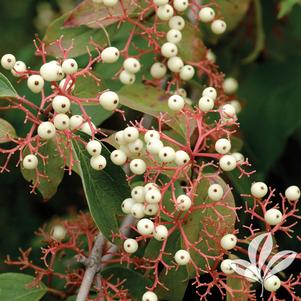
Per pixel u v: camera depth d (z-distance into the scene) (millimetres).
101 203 463
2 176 697
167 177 483
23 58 657
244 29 616
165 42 526
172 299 477
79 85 485
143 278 490
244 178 520
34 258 634
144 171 462
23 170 484
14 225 703
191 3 532
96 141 455
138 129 467
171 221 465
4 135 464
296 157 623
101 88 489
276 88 608
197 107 486
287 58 617
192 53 530
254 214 464
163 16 510
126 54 516
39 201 698
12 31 751
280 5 563
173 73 529
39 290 490
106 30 521
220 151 464
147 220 451
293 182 619
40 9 745
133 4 512
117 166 466
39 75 459
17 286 488
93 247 482
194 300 545
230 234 456
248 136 599
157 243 477
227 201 464
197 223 464
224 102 546
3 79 456
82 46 518
